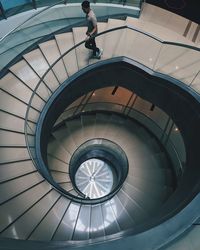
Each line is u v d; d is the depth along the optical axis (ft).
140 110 45.11
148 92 32.55
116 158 41.78
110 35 31.71
